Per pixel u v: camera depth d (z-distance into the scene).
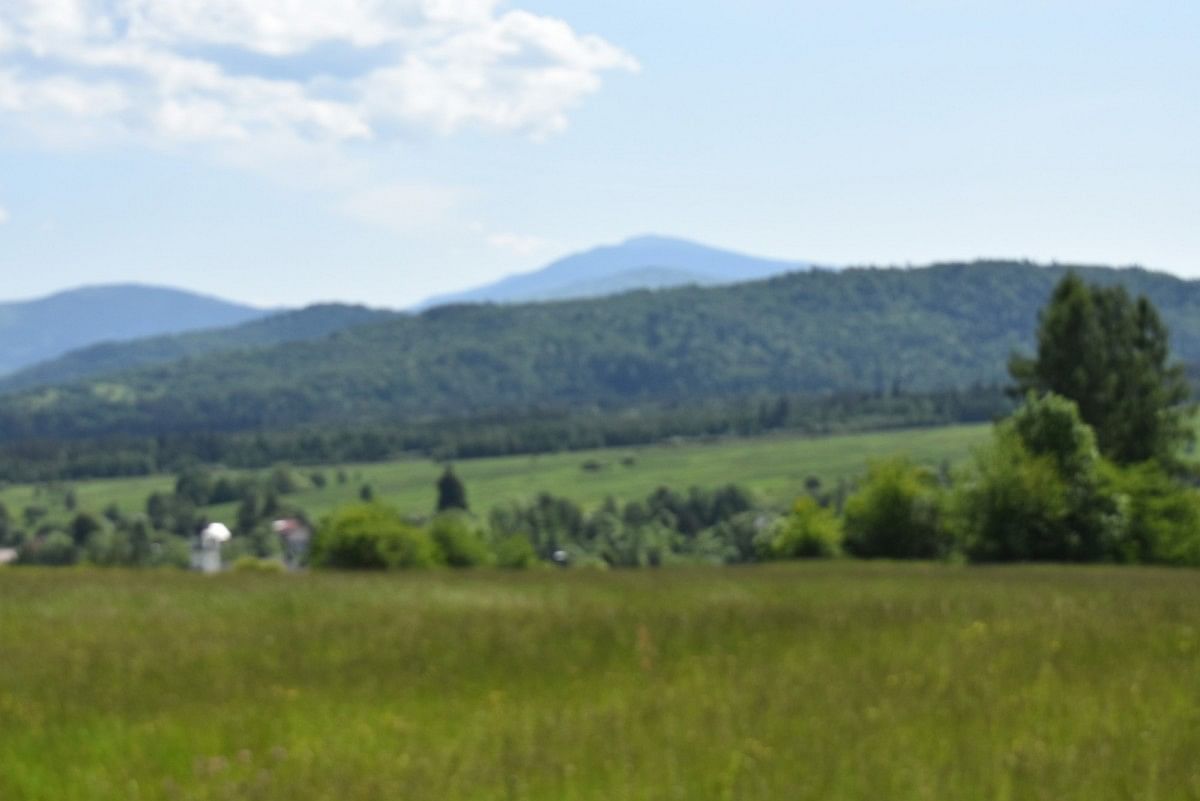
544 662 18.39
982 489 86.12
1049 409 89.00
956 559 90.00
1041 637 20.05
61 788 10.65
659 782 10.31
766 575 52.16
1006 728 12.27
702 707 13.55
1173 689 14.55
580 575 52.09
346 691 15.84
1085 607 27.16
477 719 13.37
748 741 11.57
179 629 24.17
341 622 25.08
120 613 28.38
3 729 13.54
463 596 34.66
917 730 12.21
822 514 104.94
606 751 11.34
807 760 10.89
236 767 11.24
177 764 11.62
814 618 24.45
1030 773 10.27
